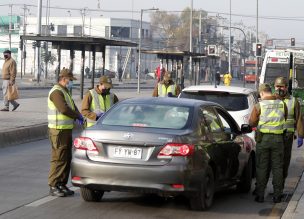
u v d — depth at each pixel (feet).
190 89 74.33
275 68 186.50
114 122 50.62
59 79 55.42
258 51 275.59
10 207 50.47
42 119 111.55
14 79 124.16
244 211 52.31
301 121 59.77
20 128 96.43
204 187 50.21
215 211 51.67
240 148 58.95
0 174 66.28
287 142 60.34
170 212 50.29
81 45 156.76
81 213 48.96
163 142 47.75
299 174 73.00
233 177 57.77
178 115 50.98
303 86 184.85
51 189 55.52
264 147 55.62
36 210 49.60
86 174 48.83
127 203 53.21
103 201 53.78
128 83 415.44
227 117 59.52
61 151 55.06
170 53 218.18
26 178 64.08
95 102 60.59
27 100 162.91
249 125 57.62
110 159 48.44
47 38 147.43
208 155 50.49
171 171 47.19
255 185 60.85
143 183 47.55
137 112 51.42
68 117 55.01
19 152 84.43
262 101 55.93
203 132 51.37
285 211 50.11
